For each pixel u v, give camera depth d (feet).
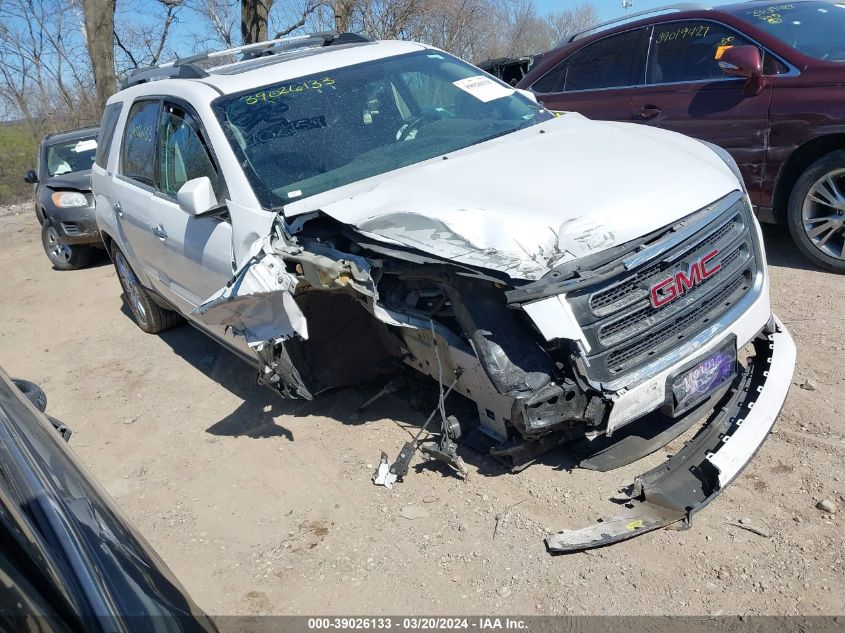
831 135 17.53
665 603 9.14
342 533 11.37
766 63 18.69
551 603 9.40
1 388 6.91
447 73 16.16
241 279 11.54
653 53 21.29
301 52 16.81
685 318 10.98
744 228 11.87
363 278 10.57
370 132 14.39
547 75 24.45
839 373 13.41
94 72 52.16
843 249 17.66
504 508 11.14
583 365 9.98
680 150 12.86
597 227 10.42
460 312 10.44
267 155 13.65
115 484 14.01
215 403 16.67
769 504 10.46
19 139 66.44
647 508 10.48
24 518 5.08
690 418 11.78
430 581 10.10
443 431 11.86
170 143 15.98
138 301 21.74
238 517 12.30
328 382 13.47
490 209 10.77
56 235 31.01
